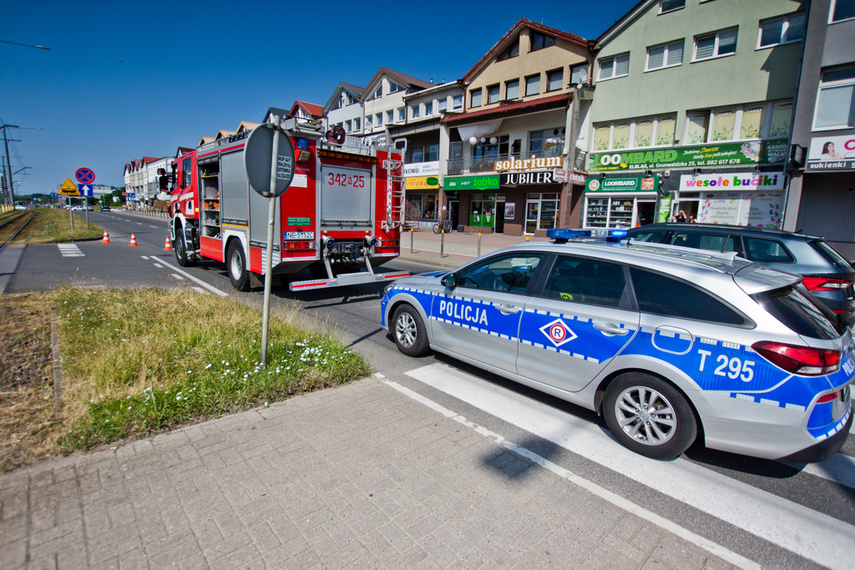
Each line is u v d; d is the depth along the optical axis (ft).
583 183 78.95
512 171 85.20
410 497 9.26
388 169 29.09
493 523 8.63
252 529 8.11
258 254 27.07
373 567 7.38
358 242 28.25
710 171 64.49
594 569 7.61
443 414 13.16
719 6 62.28
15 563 7.11
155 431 11.21
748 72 60.80
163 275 36.32
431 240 77.77
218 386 13.23
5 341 17.30
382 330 22.57
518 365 13.98
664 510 9.33
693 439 10.63
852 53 47.70
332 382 14.82
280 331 18.25
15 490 8.84
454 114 98.32
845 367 10.02
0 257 43.55
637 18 70.44
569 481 10.18
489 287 15.17
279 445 10.96
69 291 24.82
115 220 136.46
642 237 25.68
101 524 8.05
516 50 89.76
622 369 11.51
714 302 10.49
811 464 11.32
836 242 53.36
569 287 12.99
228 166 29.84
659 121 70.13
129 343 15.74
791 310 10.01
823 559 8.14
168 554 7.45
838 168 49.42
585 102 77.97
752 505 9.62
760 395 9.60
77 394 12.59
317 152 25.84
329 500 9.02
